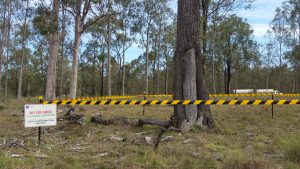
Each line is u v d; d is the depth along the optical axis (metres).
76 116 12.30
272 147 8.02
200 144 8.24
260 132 10.39
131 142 8.46
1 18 39.19
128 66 65.88
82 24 22.72
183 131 9.83
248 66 60.44
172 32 47.66
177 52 10.75
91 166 6.52
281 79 73.88
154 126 10.86
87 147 8.11
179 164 6.43
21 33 39.72
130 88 75.50
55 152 7.54
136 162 6.67
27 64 64.94
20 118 14.60
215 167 6.33
